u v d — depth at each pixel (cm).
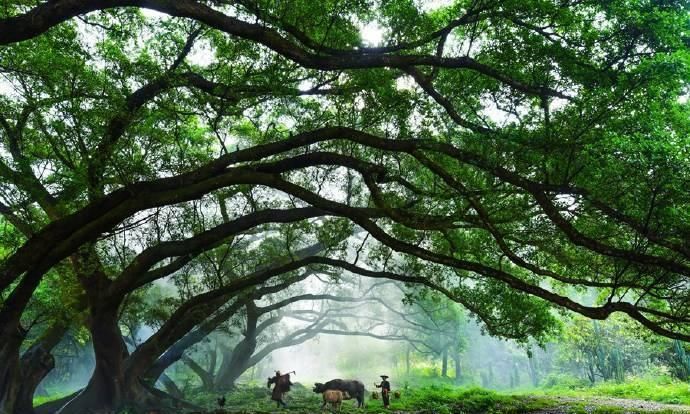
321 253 2639
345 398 2228
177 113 1473
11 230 1677
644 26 1079
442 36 1226
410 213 1251
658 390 3025
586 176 1103
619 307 1189
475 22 1216
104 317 1722
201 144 2069
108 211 1265
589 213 1238
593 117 1088
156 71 1366
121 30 1409
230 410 2066
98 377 1831
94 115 1335
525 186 1127
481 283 1902
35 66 1355
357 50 1164
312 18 1237
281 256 2494
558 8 1110
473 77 1327
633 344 4112
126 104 1347
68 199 1505
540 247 1593
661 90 1085
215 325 2325
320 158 1295
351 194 1897
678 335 1180
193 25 1446
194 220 1816
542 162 1146
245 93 1390
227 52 1437
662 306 1686
